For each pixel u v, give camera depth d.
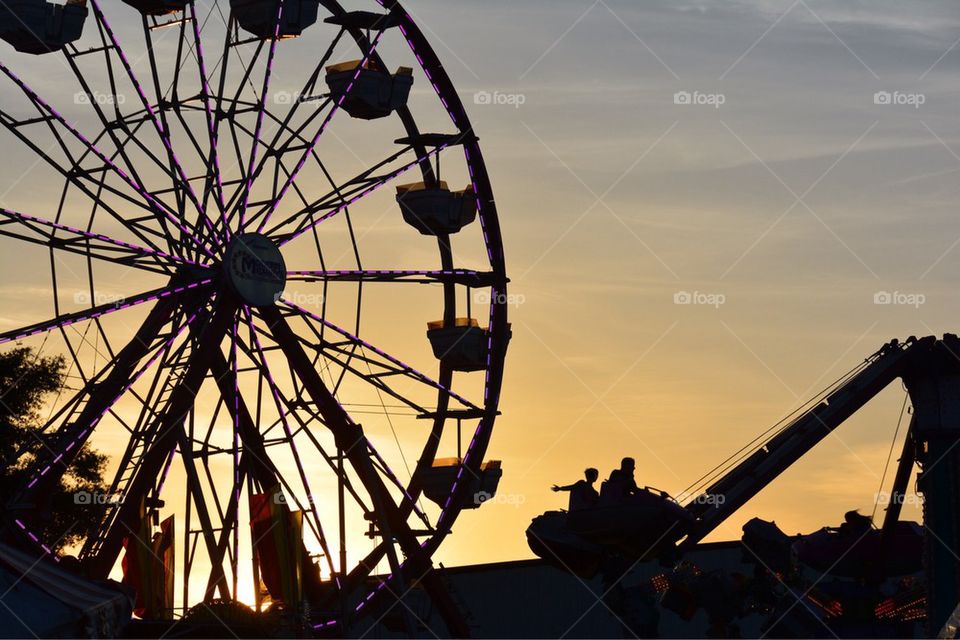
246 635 34.56
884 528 37.84
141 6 40.38
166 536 37.59
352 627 44.97
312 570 41.81
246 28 41.91
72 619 22.92
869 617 36.56
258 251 41.00
